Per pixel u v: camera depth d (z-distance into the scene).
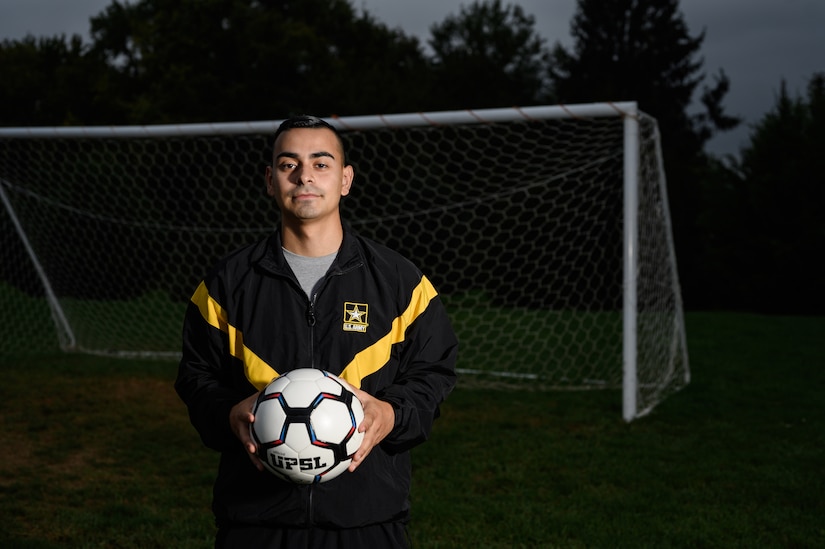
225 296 2.02
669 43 30.70
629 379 6.12
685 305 17.58
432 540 3.70
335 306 2.00
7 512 4.10
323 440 1.82
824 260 15.81
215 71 22.75
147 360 8.64
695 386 7.37
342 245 2.06
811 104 17.39
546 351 9.55
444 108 18.97
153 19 25.41
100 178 12.32
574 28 31.34
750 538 3.72
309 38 23.06
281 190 2.00
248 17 23.06
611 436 5.66
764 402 6.71
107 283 12.41
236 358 2.01
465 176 12.65
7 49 28.62
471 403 6.76
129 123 22.78
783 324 11.76
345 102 19.50
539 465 4.93
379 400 1.91
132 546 3.67
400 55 29.28
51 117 24.69
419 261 12.77
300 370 1.91
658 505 4.18
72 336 9.32
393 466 2.05
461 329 10.70
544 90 31.06
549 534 3.78
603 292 12.63
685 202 17.50
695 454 5.16
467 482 4.60
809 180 16.28
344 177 2.19
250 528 1.98
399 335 2.06
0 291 12.47
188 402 1.99
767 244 16.45
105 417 6.20
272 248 2.05
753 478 4.66
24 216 10.51
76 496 4.39
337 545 1.96
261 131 6.85
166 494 4.43
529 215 12.42
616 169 12.08
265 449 1.84
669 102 30.36
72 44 28.38
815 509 4.12
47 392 6.99
